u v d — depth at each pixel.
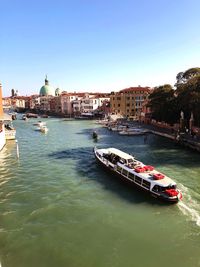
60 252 19.12
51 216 24.38
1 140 55.69
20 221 23.48
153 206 26.14
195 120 64.38
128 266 17.61
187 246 19.62
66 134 80.88
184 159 44.19
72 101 175.88
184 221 23.14
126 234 21.30
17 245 19.97
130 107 139.75
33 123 126.44
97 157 41.31
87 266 17.67
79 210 25.50
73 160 44.72
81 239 20.67
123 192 29.86
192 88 65.00
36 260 18.31
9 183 33.12
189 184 31.69
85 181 33.59
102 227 22.38
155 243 20.05
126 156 35.84
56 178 34.91
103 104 158.88
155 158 45.22
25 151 52.91
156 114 82.88
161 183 27.69
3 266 17.72
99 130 90.81
